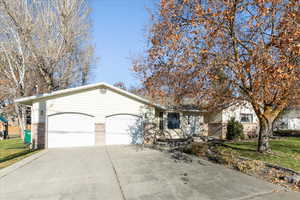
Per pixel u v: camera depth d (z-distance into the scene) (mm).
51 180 5734
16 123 34156
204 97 8656
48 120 12016
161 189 5012
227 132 16344
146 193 4758
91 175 6203
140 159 8586
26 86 18203
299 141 13781
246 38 6953
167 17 6645
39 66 16312
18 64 16344
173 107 15086
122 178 5902
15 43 15805
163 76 8727
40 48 15898
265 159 7727
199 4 5988
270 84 5723
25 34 15305
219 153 9445
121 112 13477
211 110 10242
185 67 7000
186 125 16969
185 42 6422
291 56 5395
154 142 14172
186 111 17000
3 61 16812
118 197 4527
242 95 8125
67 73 19391
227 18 5828
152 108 14242
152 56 7422
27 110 20484
